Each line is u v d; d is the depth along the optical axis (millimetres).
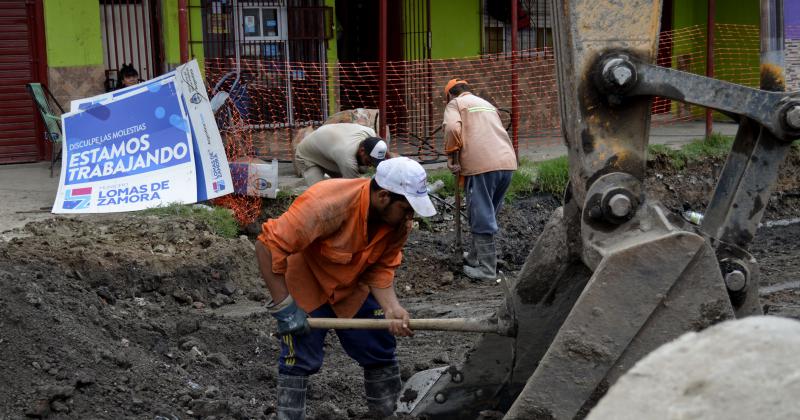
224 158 10180
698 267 3939
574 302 4785
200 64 14078
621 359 3963
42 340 5660
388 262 4988
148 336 6719
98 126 10547
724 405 1471
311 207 4637
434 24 16125
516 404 4043
